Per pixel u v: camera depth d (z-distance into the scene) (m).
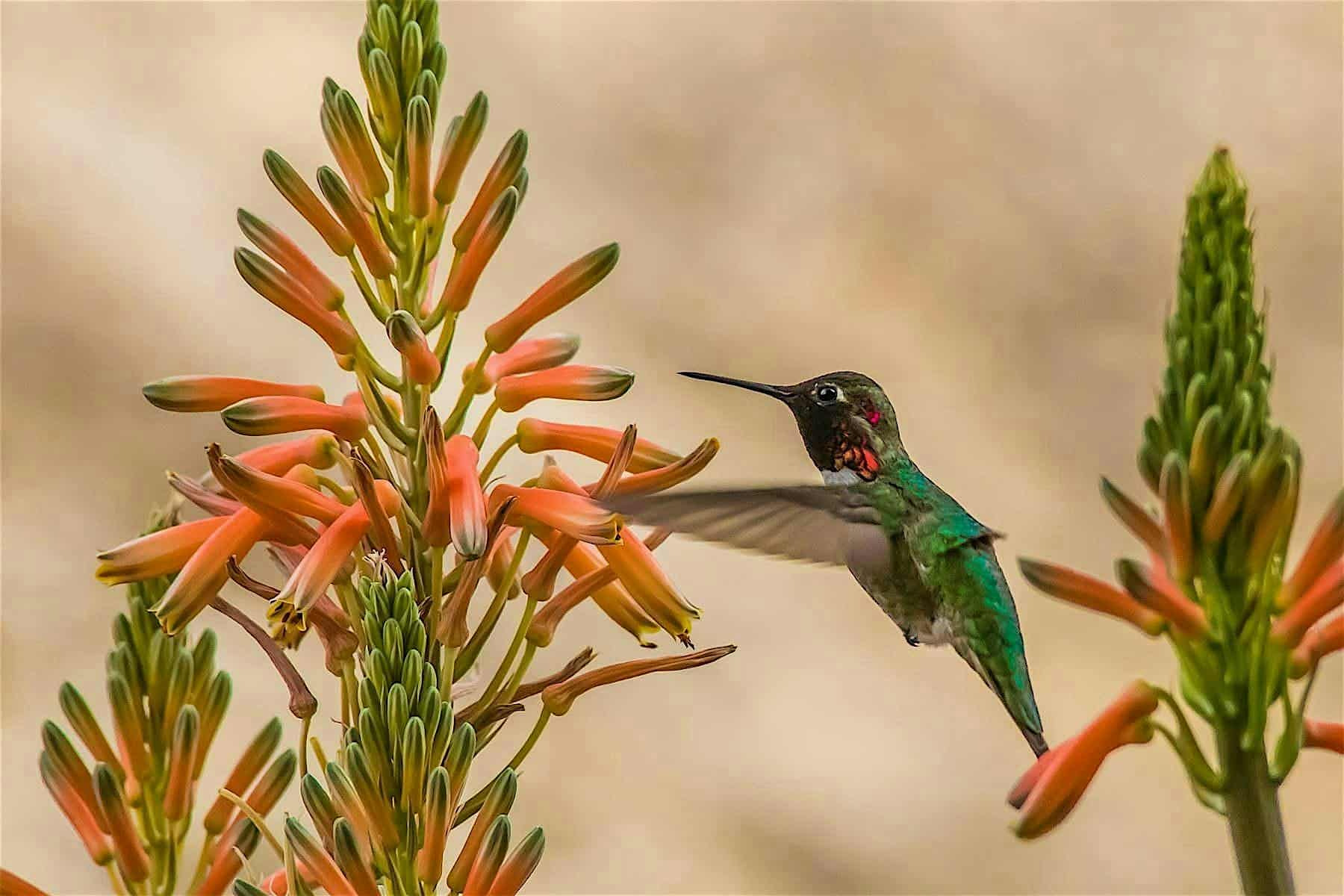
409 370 3.89
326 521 3.88
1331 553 3.83
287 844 3.85
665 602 3.90
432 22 3.91
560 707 3.89
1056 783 3.83
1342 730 3.84
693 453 3.90
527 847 3.86
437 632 3.88
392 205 3.91
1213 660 3.83
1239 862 3.83
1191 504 3.84
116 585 3.88
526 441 3.91
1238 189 3.85
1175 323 3.85
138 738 3.91
